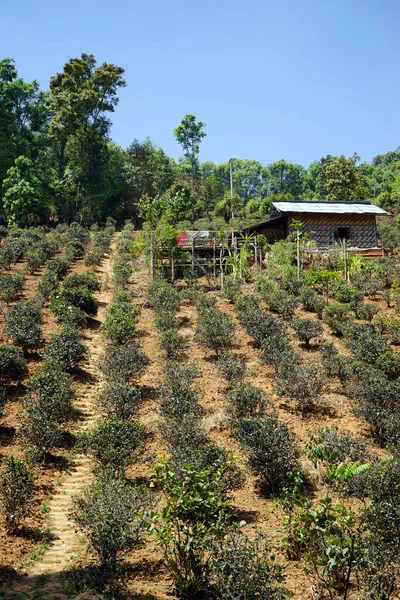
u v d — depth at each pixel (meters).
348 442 10.80
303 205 35.75
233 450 11.87
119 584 6.71
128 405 12.73
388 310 23.16
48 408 11.92
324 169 58.69
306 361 17.20
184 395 13.29
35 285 26.80
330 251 29.48
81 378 16.17
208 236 34.41
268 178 116.19
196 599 6.77
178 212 33.50
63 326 19.05
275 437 10.27
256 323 18.95
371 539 6.65
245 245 30.94
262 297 24.48
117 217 65.00
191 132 70.31
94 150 62.44
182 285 28.83
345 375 15.73
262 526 8.85
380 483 8.27
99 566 6.98
